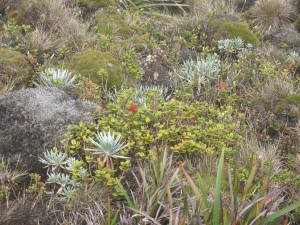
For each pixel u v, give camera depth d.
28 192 2.05
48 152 2.11
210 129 2.35
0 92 2.61
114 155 2.13
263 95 3.02
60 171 2.15
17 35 3.20
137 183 2.07
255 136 2.63
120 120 2.30
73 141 2.13
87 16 3.94
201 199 1.74
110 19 3.71
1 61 2.81
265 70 3.18
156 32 3.81
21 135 2.21
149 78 3.16
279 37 3.95
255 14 4.38
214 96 2.94
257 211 1.73
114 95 2.80
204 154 2.33
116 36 3.52
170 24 4.08
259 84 3.14
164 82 3.15
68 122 2.29
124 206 2.02
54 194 2.04
